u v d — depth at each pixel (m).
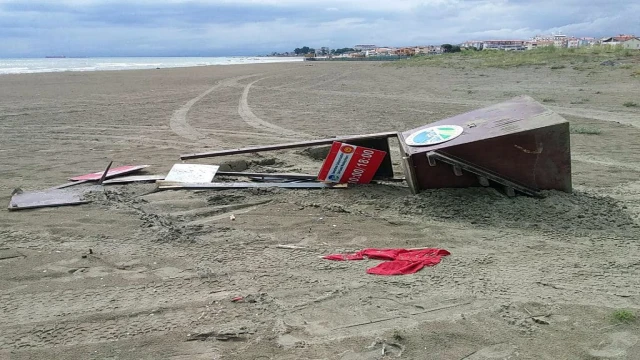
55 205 6.88
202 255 5.19
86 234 5.82
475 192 6.66
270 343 3.59
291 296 4.28
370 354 3.46
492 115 7.11
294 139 12.43
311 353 3.47
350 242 5.53
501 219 6.04
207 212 6.60
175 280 4.61
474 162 6.52
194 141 12.34
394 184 7.82
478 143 6.44
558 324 3.80
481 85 24.34
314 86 28.06
